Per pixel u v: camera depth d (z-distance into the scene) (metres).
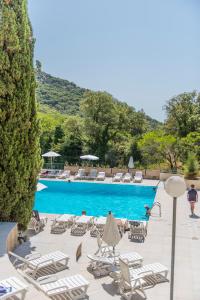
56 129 49.47
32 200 14.35
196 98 53.78
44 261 11.02
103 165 44.00
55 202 27.30
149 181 33.62
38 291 8.48
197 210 21.41
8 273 9.30
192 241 15.08
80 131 49.47
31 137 13.83
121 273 9.88
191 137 42.53
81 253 13.50
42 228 16.47
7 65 12.50
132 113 56.06
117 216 22.97
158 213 20.47
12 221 13.66
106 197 28.77
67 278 9.78
